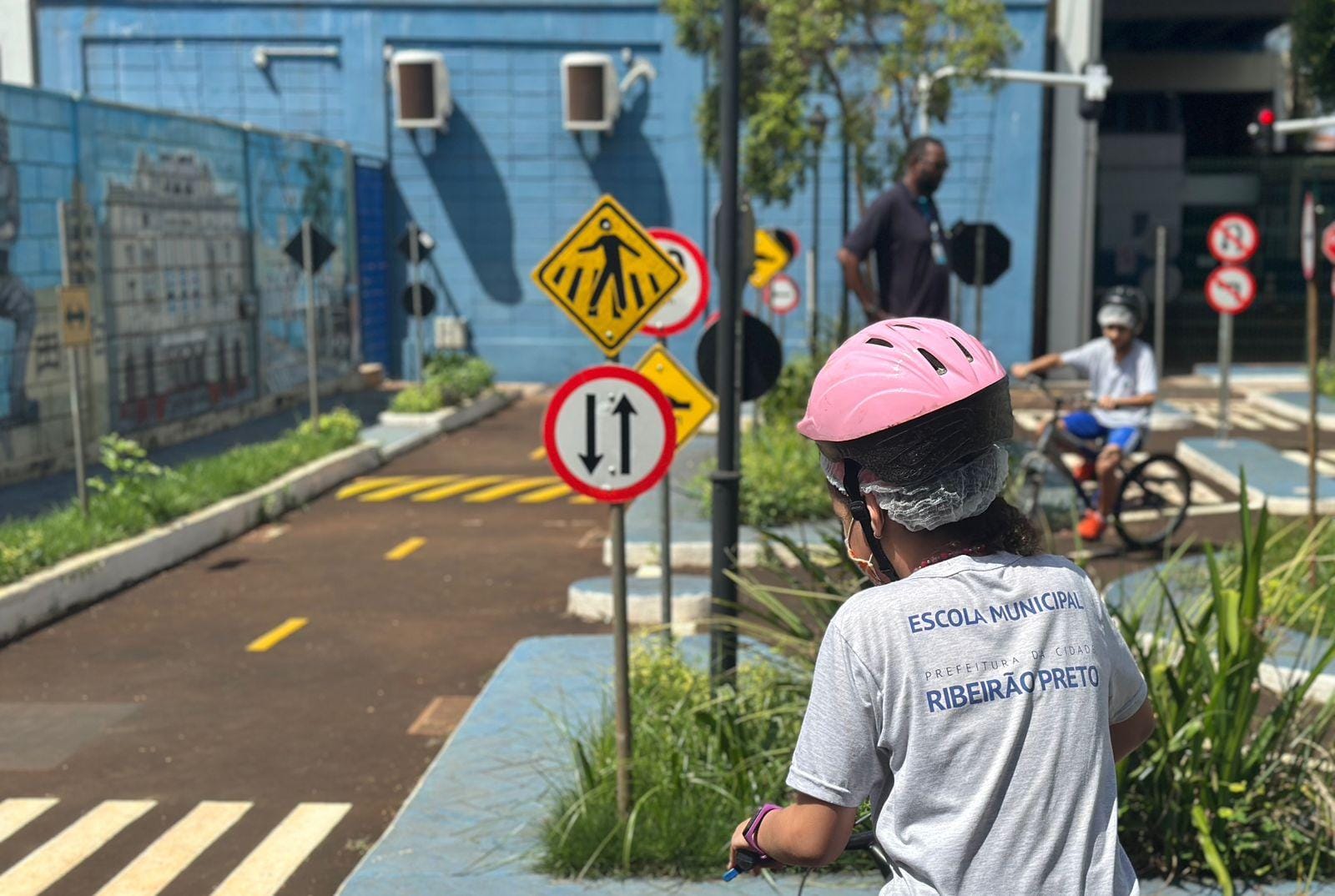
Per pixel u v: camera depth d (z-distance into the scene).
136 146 17.33
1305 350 31.12
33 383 14.87
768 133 18.73
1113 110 31.83
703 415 7.25
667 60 26.02
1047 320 26.20
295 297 22.91
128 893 5.30
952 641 1.99
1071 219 25.77
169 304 18.31
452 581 10.83
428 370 23.16
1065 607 2.06
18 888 5.36
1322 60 8.27
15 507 13.09
